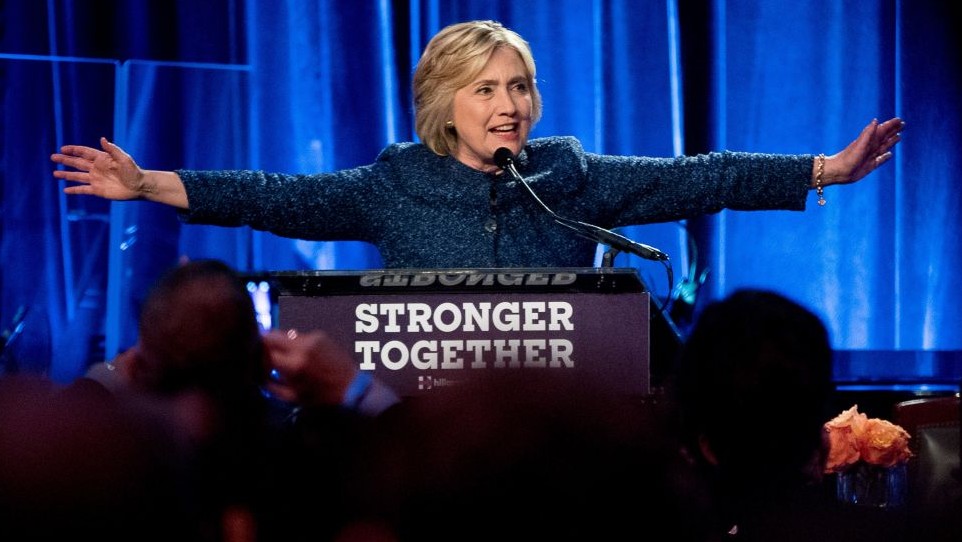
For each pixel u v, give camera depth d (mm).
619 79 19141
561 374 2947
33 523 2590
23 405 2693
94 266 17312
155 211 17047
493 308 6777
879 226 19438
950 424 8125
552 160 8812
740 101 19375
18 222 17438
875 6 19328
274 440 4945
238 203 8328
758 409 4781
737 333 4805
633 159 8992
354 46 18516
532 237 8523
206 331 5059
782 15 19359
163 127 17547
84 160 8031
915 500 7312
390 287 6742
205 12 18094
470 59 8547
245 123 17922
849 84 19391
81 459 2645
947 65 19438
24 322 17031
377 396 5426
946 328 19469
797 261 19438
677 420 4949
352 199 8602
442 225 8477
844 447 7613
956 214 19469
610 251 7809
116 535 2674
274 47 18328
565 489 2816
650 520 2895
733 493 4949
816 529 5031
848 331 19453
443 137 8797
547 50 19141
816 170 8914
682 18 19328
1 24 17797
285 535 4703
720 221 18781
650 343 7547
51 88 17641
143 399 2988
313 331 6746
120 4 17906
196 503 2982
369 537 3031
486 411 2863
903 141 19469
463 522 2820
